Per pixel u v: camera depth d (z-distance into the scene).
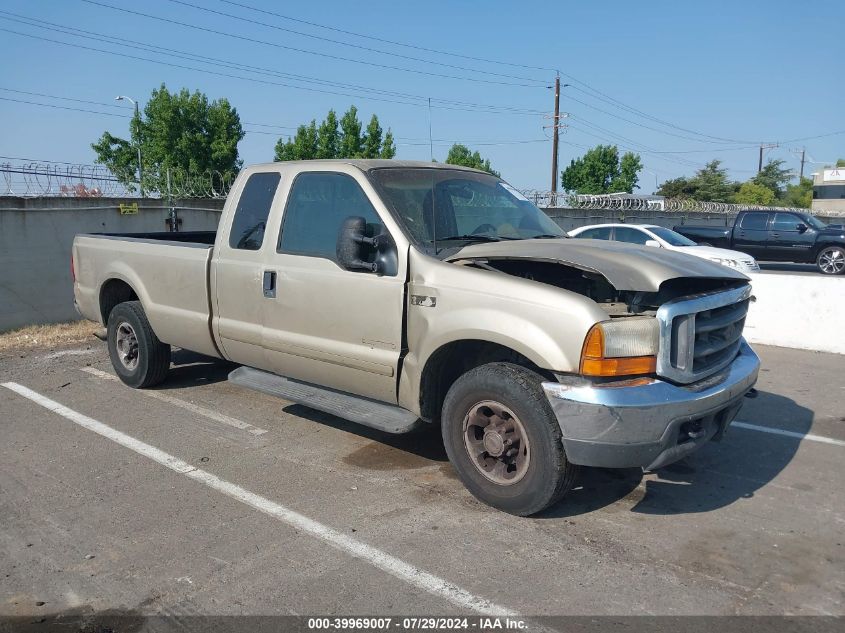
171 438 5.50
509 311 3.91
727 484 4.62
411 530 3.95
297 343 5.03
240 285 5.44
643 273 3.80
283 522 4.06
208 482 4.64
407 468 4.88
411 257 4.39
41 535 3.93
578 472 3.93
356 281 4.61
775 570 3.52
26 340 9.33
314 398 5.04
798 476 4.77
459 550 3.72
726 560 3.62
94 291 7.12
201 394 6.73
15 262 10.16
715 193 68.44
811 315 8.85
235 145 34.09
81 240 7.31
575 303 3.71
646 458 3.71
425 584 3.39
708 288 4.29
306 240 5.03
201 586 3.40
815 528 3.99
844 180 51.94
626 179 51.94
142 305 6.56
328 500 4.36
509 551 3.71
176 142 33.47
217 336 5.75
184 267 5.96
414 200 4.72
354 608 3.21
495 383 3.95
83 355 8.51
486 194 5.25
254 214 5.46
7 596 3.33
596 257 4.01
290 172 5.25
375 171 4.81
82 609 3.22
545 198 23.42
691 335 3.85
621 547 3.75
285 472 4.81
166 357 6.75
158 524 4.04
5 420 5.97
